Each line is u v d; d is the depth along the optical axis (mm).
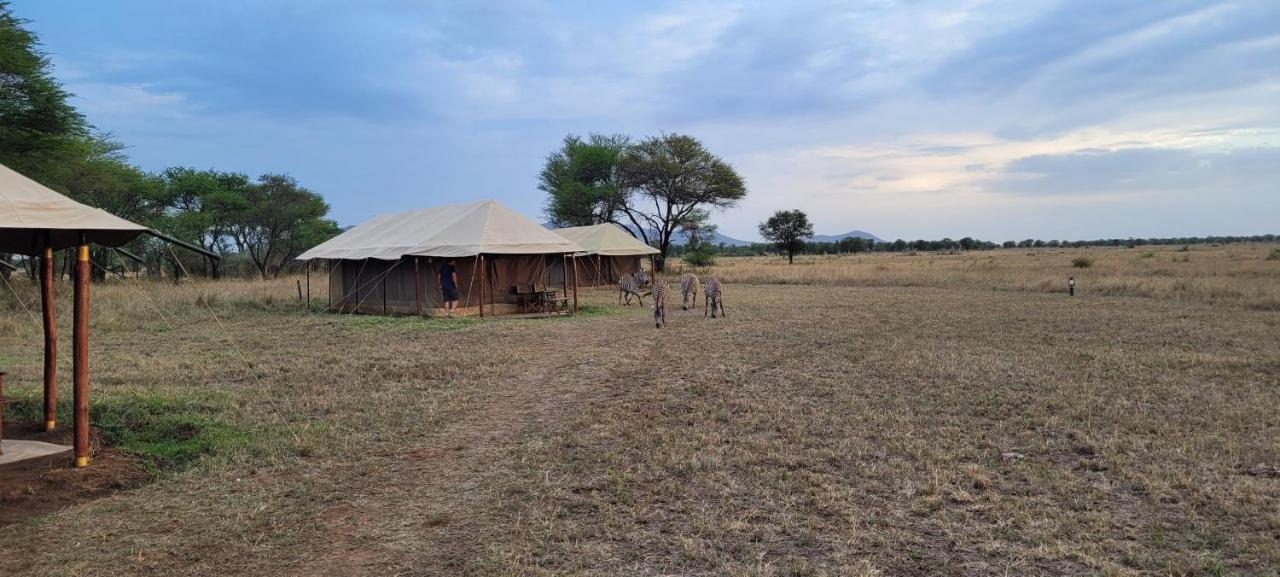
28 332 16469
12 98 21734
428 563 4859
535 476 6504
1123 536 5008
